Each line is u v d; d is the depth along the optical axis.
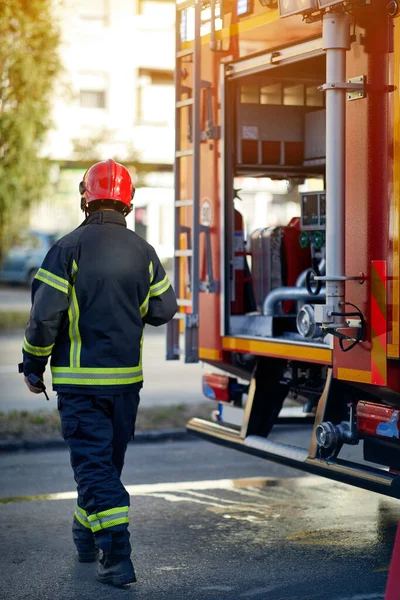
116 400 5.43
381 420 5.87
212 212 7.64
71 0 36.81
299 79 8.07
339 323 5.83
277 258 7.83
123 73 39.72
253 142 7.89
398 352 5.59
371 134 5.75
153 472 8.52
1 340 19.91
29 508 7.22
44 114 20.31
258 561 5.92
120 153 32.19
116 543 5.32
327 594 5.32
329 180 5.79
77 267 5.41
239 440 7.23
